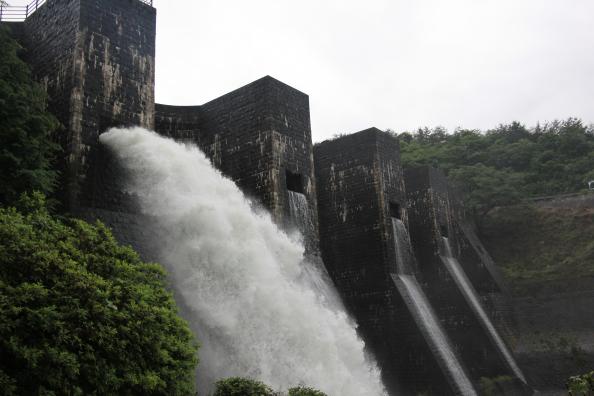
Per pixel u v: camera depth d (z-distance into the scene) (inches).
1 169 639.1
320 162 1493.6
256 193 1082.1
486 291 1768.0
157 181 861.8
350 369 1005.8
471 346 1489.9
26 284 410.9
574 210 2043.6
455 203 1914.4
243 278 844.0
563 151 2716.5
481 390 1320.1
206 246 823.7
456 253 1819.6
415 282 1414.9
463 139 3075.8
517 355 1637.6
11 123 648.4
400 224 1438.2
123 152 848.3
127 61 903.7
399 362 1240.8
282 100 1135.0
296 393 646.5
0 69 682.2
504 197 2137.1
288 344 855.7
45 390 387.9
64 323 414.3
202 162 941.8
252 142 1110.4
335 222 1425.9
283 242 987.3
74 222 603.2
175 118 1195.9
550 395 1509.6
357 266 1358.3
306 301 941.2
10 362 390.6
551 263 1895.9
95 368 427.5
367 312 1315.2
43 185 665.0
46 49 900.6
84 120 815.1
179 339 555.8
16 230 451.8
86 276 463.8
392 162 1459.2
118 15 905.5
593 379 569.9
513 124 3230.8
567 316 1674.5
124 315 474.0
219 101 1190.9
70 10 863.7
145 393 485.7
